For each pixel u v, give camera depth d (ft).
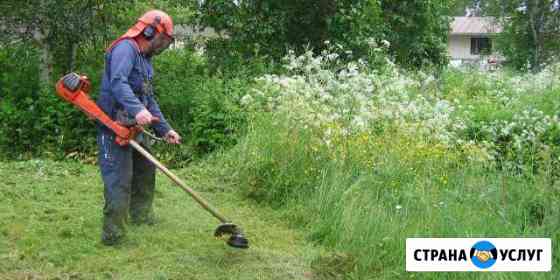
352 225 17.81
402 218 17.78
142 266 15.55
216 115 28.32
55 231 17.75
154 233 17.88
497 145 26.53
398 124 23.57
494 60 76.48
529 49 71.15
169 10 36.06
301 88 25.03
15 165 25.40
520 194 19.97
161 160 28.35
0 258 15.53
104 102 16.39
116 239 16.71
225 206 21.52
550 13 69.92
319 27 37.11
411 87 33.42
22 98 31.73
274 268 15.76
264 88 26.94
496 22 77.82
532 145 25.07
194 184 23.80
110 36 32.07
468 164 22.43
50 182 23.20
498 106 35.22
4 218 18.61
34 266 15.25
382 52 36.76
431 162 21.58
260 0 36.45
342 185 20.22
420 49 43.73
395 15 40.52
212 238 17.87
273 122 23.86
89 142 29.91
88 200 21.16
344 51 35.04
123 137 16.14
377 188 19.74
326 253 17.26
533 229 17.47
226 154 26.05
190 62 36.47
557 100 35.17
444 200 18.70
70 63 33.71
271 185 22.41
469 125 28.12
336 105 24.63
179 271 15.34
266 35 36.47
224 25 36.40
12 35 31.89
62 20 30.58
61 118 30.25
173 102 30.78
